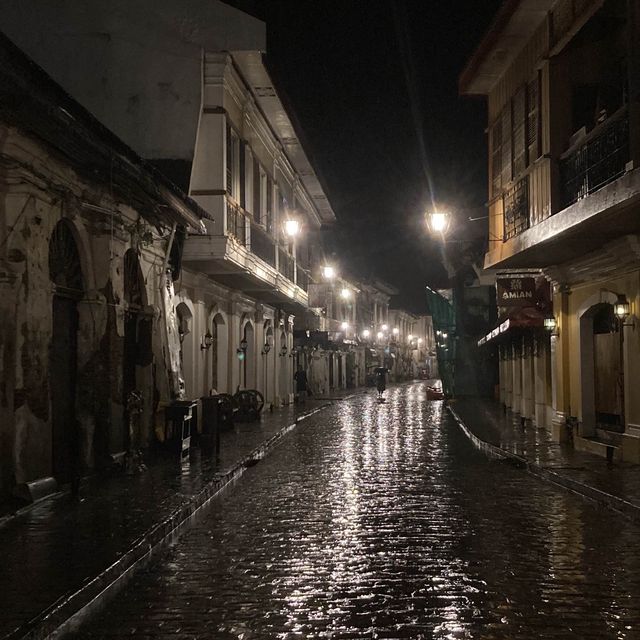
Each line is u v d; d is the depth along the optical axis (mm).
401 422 27297
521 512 10664
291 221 23078
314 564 7910
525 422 22828
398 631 5953
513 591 6980
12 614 5840
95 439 12375
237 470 13984
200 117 17828
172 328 16000
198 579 7418
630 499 10531
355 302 62781
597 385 16625
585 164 13469
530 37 16000
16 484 9734
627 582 7273
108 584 7027
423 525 9797
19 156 9516
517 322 18625
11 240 9625
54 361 11344
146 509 9852
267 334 30562
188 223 15797
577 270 16516
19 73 7934
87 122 9898
